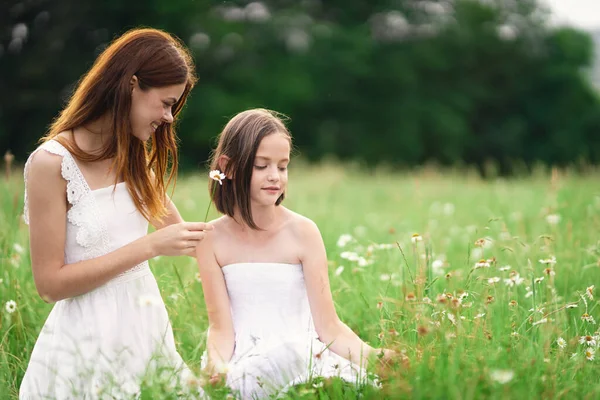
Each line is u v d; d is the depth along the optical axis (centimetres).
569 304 366
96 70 329
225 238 374
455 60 3209
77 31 2509
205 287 370
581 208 669
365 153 2948
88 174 335
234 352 360
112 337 331
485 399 289
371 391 308
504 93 3428
